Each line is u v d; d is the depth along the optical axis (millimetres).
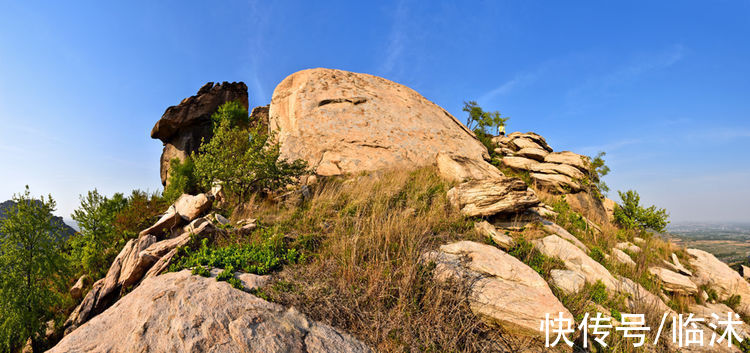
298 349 3834
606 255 9633
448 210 9648
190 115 29953
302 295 4969
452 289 5348
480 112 35406
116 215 10828
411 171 15812
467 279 5621
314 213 9156
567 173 18031
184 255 6699
